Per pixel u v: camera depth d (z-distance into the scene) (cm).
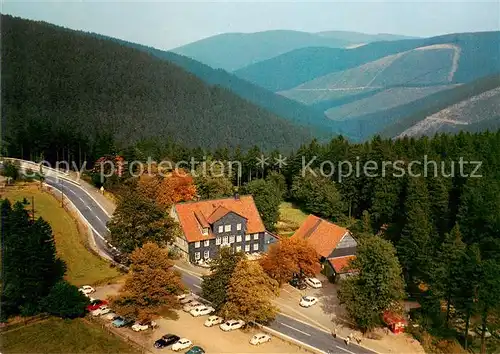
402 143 15412
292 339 7650
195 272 10050
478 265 7781
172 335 7262
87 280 9125
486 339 8319
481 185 10338
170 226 10169
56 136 18775
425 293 9694
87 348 6812
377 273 7962
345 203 14275
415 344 7906
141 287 7381
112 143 18588
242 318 7575
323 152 16338
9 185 14350
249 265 7912
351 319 8512
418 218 9581
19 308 7681
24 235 7894
